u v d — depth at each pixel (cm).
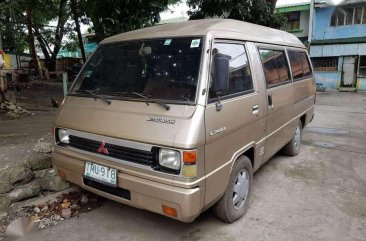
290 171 496
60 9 1800
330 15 2095
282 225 335
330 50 2123
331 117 998
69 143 327
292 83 486
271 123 404
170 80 289
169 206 258
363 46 2009
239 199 340
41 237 309
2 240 303
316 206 379
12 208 347
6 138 470
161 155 259
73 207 364
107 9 539
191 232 320
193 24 335
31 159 380
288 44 500
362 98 1666
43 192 380
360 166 524
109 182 287
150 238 310
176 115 262
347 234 320
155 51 315
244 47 350
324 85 2189
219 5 772
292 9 2233
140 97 290
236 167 322
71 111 330
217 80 277
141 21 552
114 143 284
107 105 305
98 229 324
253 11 838
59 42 2048
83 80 356
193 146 248
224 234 317
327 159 559
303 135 740
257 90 358
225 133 290
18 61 1711
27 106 803
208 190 272
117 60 339
